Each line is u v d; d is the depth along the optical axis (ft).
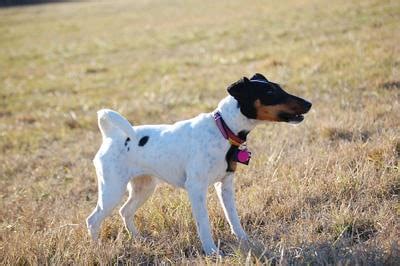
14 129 41.78
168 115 38.52
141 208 21.63
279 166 23.47
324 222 18.24
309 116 31.35
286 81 41.45
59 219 22.38
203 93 43.50
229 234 18.95
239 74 47.39
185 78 50.78
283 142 27.40
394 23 54.54
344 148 23.91
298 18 71.56
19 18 132.16
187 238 18.65
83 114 43.68
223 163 17.87
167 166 18.58
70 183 27.73
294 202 19.74
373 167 21.48
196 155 17.79
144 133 19.26
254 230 18.76
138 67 60.75
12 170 31.63
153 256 18.26
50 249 18.65
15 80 63.62
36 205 24.45
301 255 16.03
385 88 34.22
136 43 78.28
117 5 143.43
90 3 161.58
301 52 50.78
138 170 19.25
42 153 34.53
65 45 86.17
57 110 46.39
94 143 34.76
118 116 19.03
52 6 160.25
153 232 19.86
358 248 15.93
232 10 96.37
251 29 71.31
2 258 18.22
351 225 17.84
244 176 23.26
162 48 71.26
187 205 20.47
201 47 66.33
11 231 21.33
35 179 29.63
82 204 24.36
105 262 17.52
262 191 20.84
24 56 80.53
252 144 28.25
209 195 21.74
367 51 44.01
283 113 17.42
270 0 100.68
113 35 89.61
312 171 22.22
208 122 18.10
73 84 57.06
